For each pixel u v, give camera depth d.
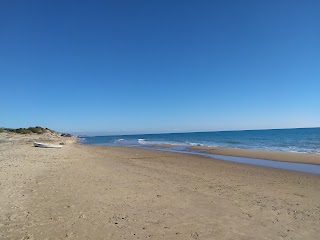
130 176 13.59
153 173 14.97
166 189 10.75
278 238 6.22
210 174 15.41
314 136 64.00
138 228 6.66
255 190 11.19
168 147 42.38
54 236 6.09
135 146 46.97
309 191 11.35
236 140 60.12
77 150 31.17
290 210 8.34
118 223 6.95
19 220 7.00
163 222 7.09
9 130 69.50
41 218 7.17
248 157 25.95
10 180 11.46
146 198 9.31
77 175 13.37
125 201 8.89
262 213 7.98
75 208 8.05
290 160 22.94
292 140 52.31
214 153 30.42
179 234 6.35
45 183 11.19
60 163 17.86
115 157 24.77
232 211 8.10
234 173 16.16
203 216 7.60
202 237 6.21
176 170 16.72
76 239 5.97
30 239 5.91
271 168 18.66
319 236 6.36
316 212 8.18
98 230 6.48
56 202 8.57
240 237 6.24
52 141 47.22
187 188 11.05
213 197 9.67
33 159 19.12
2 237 5.97
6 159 18.34
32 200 8.71
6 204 8.22
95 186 10.95
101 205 8.40
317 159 22.66
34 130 77.69
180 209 8.19
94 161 20.28
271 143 46.34
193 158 25.31
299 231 6.65
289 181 13.73
